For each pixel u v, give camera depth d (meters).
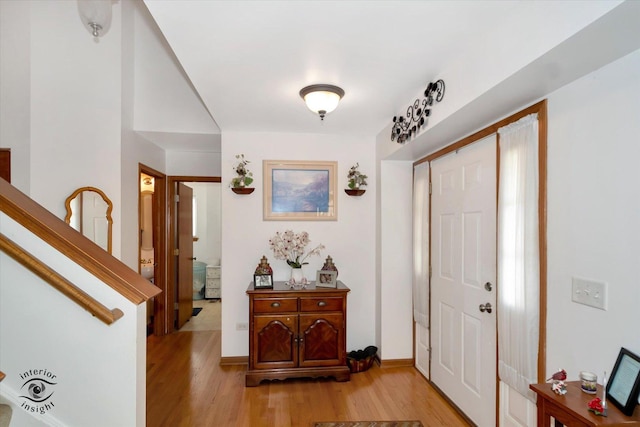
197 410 2.59
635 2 1.01
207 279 6.44
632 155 1.33
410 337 3.47
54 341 1.32
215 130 3.54
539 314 1.78
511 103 1.85
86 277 1.34
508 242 1.97
